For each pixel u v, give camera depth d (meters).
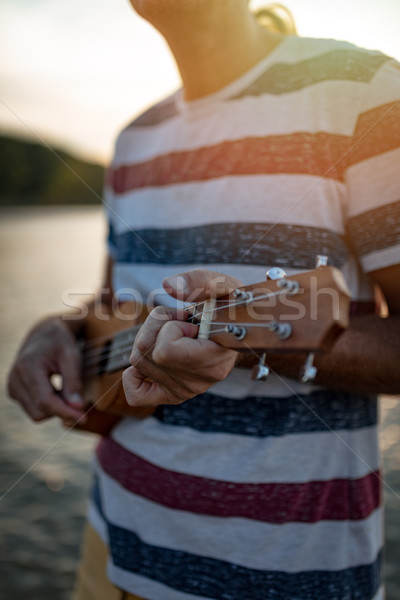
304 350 0.58
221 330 0.67
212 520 0.97
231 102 1.09
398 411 5.12
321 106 0.97
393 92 0.90
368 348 0.89
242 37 1.06
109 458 1.18
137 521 1.07
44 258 23.45
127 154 1.37
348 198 0.95
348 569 0.97
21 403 1.41
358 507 0.98
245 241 1.01
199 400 1.00
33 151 71.81
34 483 4.50
